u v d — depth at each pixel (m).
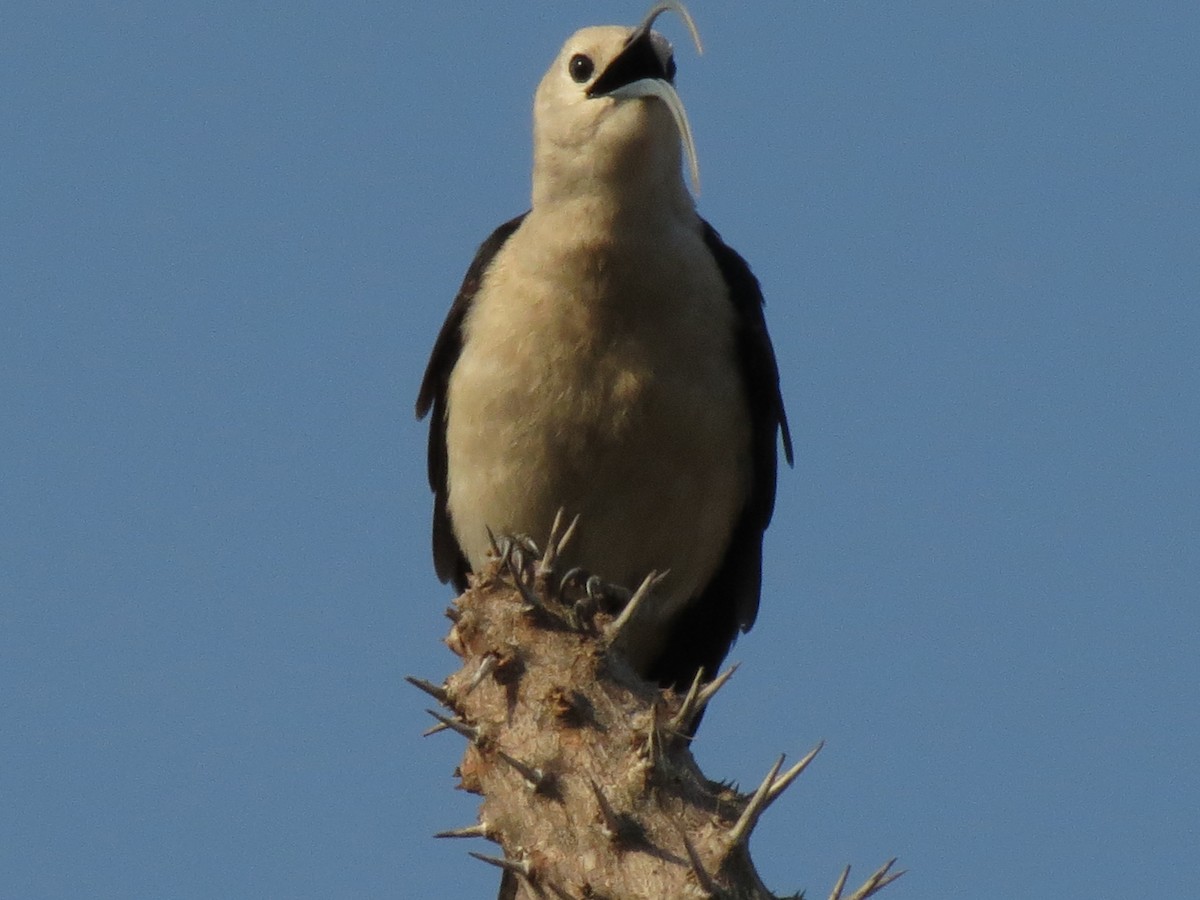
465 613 7.74
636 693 7.47
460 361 12.62
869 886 6.95
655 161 11.85
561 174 11.96
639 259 11.94
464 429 12.44
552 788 7.14
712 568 13.20
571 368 11.98
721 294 12.45
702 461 12.42
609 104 11.80
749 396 12.90
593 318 11.93
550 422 12.07
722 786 7.59
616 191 11.83
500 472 12.33
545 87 12.27
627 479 12.28
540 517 12.44
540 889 6.98
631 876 6.83
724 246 12.93
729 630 13.66
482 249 13.30
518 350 12.02
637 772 7.04
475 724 7.47
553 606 7.77
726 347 12.45
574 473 12.23
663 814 6.98
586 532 12.55
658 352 12.03
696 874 6.64
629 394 11.98
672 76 12.47
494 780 7.31
